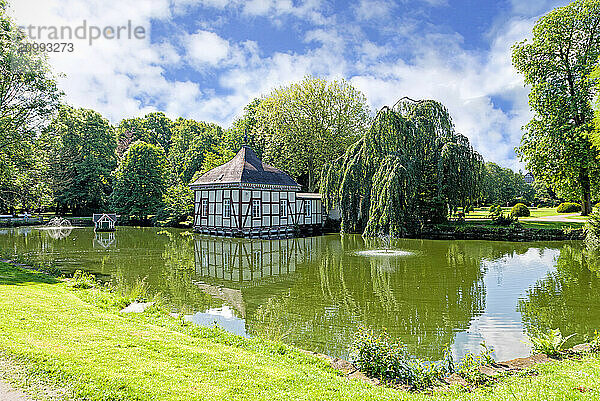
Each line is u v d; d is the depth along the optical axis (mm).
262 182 30234
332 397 4484
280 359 6062
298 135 39156
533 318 9531
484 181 27391
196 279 13969
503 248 21750
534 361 6082
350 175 25938
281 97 40156
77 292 10008
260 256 19703
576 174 24812
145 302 9836
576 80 25312
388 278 14039
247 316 9688
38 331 6145
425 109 26484
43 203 29094
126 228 36000
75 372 4684
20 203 28812
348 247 23031
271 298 11430
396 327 8945
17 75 20594
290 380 4957
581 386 4816
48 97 22078
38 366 4816
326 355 6992
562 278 13836
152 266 16297
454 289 12359
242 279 14094
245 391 4480
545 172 26422
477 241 25094
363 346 6047
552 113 25453
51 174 39312
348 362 6199
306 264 17219
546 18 25750
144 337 6359
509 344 7902
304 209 34656
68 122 41406
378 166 25000
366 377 5641
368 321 9344
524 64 27250
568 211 40938
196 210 33250
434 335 8430
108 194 46094
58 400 4102
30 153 21984
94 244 23500
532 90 26828
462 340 8125
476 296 11508
